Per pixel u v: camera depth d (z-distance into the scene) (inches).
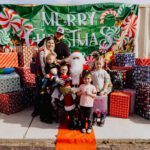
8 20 289.4
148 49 305.4
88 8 293.0
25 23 290.5
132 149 164.1
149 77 228.7
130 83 251.0
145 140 173.8
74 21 294.2
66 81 195.2
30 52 262.7
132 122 206.8
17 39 293.1
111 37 298.7
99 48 299.7
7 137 176.2
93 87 189.0
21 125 200.8
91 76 202.2
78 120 193.8
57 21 293.1
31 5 289.1
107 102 220.8
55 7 290.7
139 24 301.4
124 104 214.2
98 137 176.4
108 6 293.9
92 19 295.0
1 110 234.5
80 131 187.3
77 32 295.9
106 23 296.2
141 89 218.2
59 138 173.5
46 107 203.8
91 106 188.1
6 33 291.0
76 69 206.8
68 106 191.5
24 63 261.1
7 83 235.1
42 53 207.0
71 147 165.6
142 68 232.8
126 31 298.8
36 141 173.6
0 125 201.0
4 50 292.0
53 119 212.1
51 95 199.3
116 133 183.6
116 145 170.1
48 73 203.0
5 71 243.6
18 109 237.6
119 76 241.3
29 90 252.4
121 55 257.4
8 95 226.1
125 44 301.0
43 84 202.7
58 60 218.7
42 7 290.4
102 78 208.8
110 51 300.4
